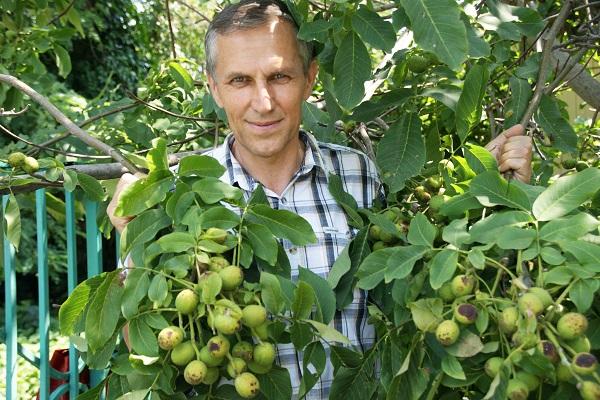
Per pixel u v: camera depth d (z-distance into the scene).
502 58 2.50
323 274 2.11
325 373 2.05
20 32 3.67
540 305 1.44
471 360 1.60
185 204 1.82
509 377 1.46
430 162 2.43
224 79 2.05
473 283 1.59
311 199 2.21
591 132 3.13
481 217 1.88
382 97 2.30
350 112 2.33
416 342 1.66
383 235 2.07
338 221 2.19
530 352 1.43
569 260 1.56
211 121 3.10
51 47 3.72
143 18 8.59
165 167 1.87
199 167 1.90
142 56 9.61
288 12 2.11
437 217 2.02
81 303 1.78
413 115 2.25
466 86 2.01
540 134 2.98
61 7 4.03
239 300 1.71
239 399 1.79
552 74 3.12
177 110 3.39
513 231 1.61
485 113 2.92
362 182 2.33
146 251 1.75
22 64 3.65
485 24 2.24
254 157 2.21
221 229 1.77
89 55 9.17
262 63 2.00
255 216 1.86
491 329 1.57
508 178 2.08
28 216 7.70
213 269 1.70
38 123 6.84
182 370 1.81
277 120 2.06
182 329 1.65
